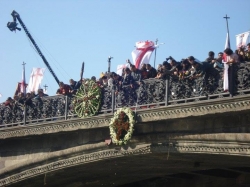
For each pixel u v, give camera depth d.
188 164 47.19
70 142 48.97
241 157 40.38
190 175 54.50
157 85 42.75
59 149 49.84
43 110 50.88
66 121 47.88
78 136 48.34
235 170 48.53
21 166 52.19
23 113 52.56
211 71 39.62
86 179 56.59
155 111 41.91
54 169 49.81
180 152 41.38
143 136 43.09
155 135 42.53
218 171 51.50
